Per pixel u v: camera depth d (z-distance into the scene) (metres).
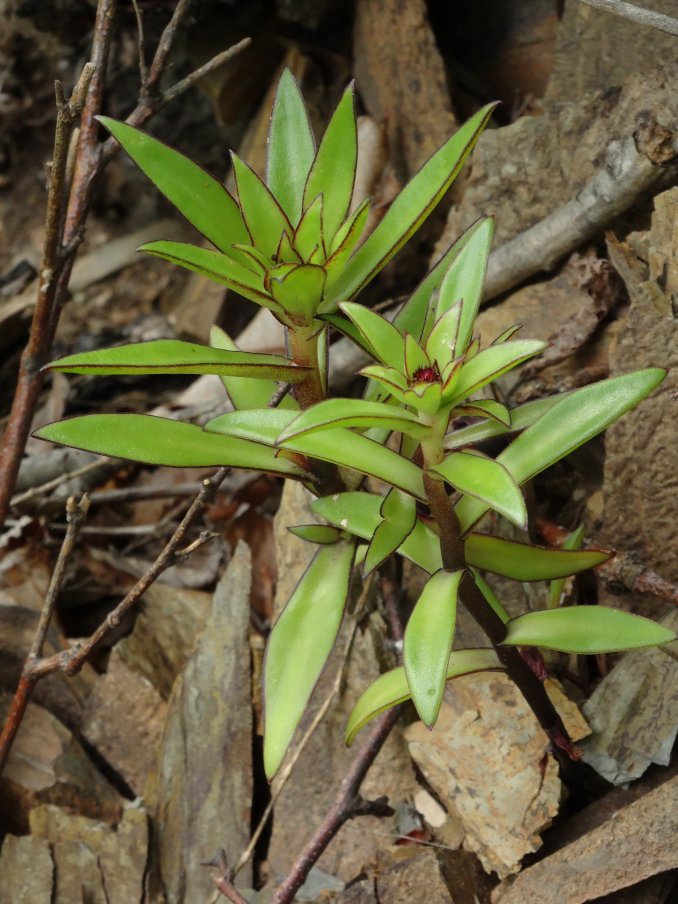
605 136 0.40
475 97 0.51
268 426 0.30
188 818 0.39
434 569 0.32
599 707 0.36
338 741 0.38
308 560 0.40
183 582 0.48
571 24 0.43
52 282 0.38
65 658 0.35
